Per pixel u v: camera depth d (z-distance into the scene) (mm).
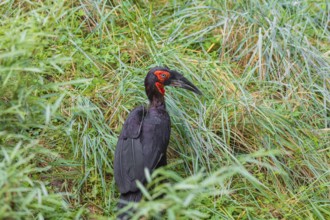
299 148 11352
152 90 10719
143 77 11992
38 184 10086
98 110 11430
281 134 11602
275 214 10570
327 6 13953
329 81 12633
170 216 7355
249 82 12516
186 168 11000
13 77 9289
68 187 10578
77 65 12273
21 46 8891
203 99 11805
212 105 11594
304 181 11172
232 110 11648
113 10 12820
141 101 11578
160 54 12250
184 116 11430
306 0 14016
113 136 11109
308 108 12195
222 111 11461
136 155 9945
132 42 12789
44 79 11562
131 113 10484
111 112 11523
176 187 7523
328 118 12039
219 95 11969
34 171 10297
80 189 10562
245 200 10688
